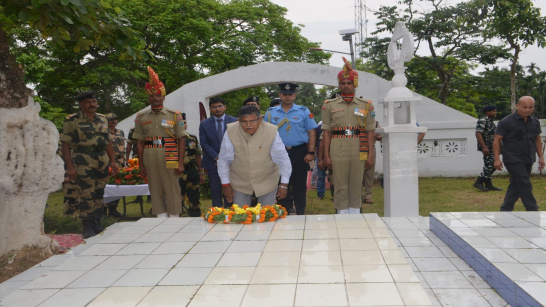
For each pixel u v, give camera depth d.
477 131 8.84
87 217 5.54
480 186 9.04
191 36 17.33
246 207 4.29
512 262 2.82
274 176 4.84
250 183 4.73
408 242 3.88
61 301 2.30
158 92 5.48
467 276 3.05
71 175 5.52
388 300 2.17
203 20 18.25
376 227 3.70
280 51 22.16
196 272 2.69
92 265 2.89
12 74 4.12
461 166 11.06
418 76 19.92
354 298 2.20
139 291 2.40
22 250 4.11
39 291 2.44
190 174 6.46
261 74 10.73
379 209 7.46
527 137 5.57
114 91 19.05
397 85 5.49
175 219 4.32
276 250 3.09
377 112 10.69
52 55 17.08
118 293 2.39
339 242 3.25
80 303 2.27
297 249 3.10
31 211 4.19
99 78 17.08
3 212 4.07
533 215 4.15
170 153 5.52
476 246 3.17
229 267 2.76
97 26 4.17
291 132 5.98
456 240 3.52
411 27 17.94
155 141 5.54
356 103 5.32
